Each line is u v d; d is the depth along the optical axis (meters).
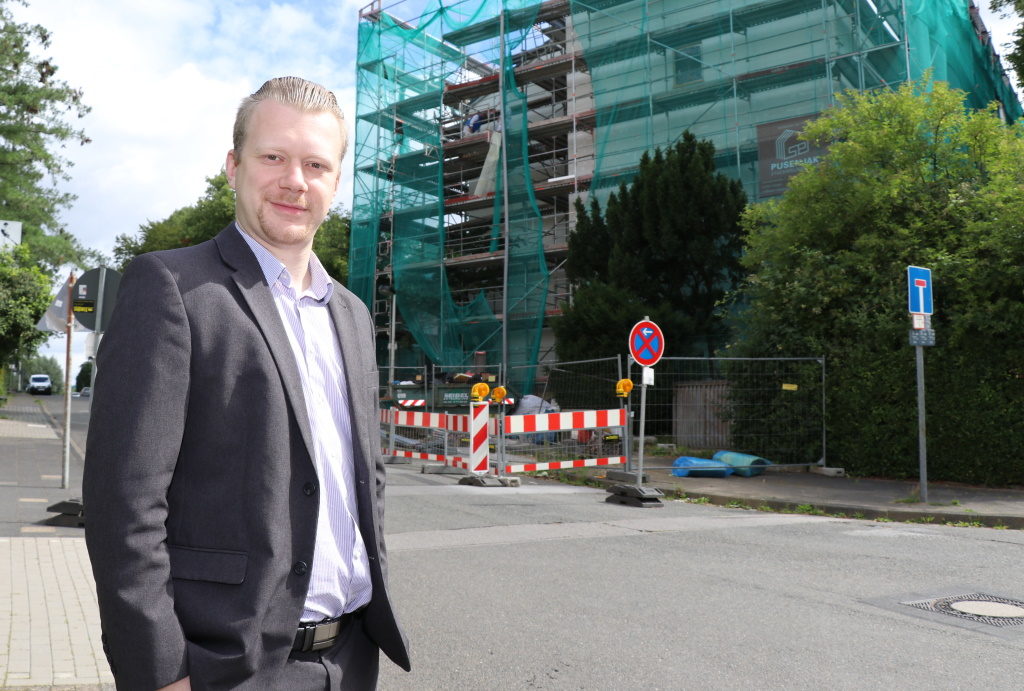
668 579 6.10
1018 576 6.19
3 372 32.09
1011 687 3.85
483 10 32.94
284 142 1.75
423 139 34.97
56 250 28.81
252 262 1.71
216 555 1.51
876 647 4.45
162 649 1.36
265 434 1.57
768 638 4.62
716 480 12.70
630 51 28.33
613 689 3.85
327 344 1.80
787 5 25.28
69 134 27.16
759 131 24.42
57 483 10.70
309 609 1.62
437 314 32.56
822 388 13.54
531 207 30.55
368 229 34.75
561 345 22.72
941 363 12.01
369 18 36.66
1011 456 11.27
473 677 4.02
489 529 8.30
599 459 13.07
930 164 13.98
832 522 9.03
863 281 13.70
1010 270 11.15
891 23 23.94
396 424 15.45
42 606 5.12
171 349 1.50
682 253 21.98
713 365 15.62
